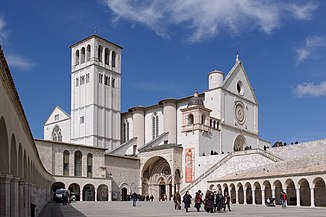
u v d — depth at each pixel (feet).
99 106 396.16
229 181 256.73
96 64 401.08
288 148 294.46
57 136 427.74
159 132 385.70
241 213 148.05
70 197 254.06
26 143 103.04
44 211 160.35
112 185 317.22
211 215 137.08
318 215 131.34
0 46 50.85
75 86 413.39
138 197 328.08
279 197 246.88
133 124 400.47
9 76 59.77
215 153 330.34
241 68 375.66
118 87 419.54
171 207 196.54
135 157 343.67
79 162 298.35
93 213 146.41
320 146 273.95
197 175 314.55
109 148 396.98
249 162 271.08
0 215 63.36
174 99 376.89
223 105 345.51
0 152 64.64
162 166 341.62
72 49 424.87
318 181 224.74
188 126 326.24
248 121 372.79
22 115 82.89
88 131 391.24
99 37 408.87
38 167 166.91
